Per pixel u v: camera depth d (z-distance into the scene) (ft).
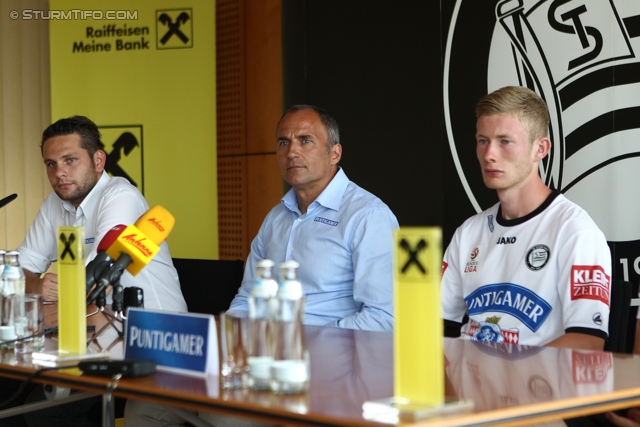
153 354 5.67
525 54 10.96
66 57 16.55
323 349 6.49
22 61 18.37
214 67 15.81
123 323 7.20
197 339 5.43
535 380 5.10
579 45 10.46
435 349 4.23
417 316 4.29
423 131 12.08
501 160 7.71
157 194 16.17
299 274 9.69
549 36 10.72
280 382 4.72
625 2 10.09
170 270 10.62
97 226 10.73
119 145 16.33
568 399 4.54
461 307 8.36
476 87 11.46
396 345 4.39
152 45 16.14
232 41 16.96
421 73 12.07
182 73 15.98
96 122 16.42
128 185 10.99
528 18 10.91
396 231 4.39
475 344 6.60
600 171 10.35
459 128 11.68
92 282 6.63
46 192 18.61
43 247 11.80
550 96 10.75
